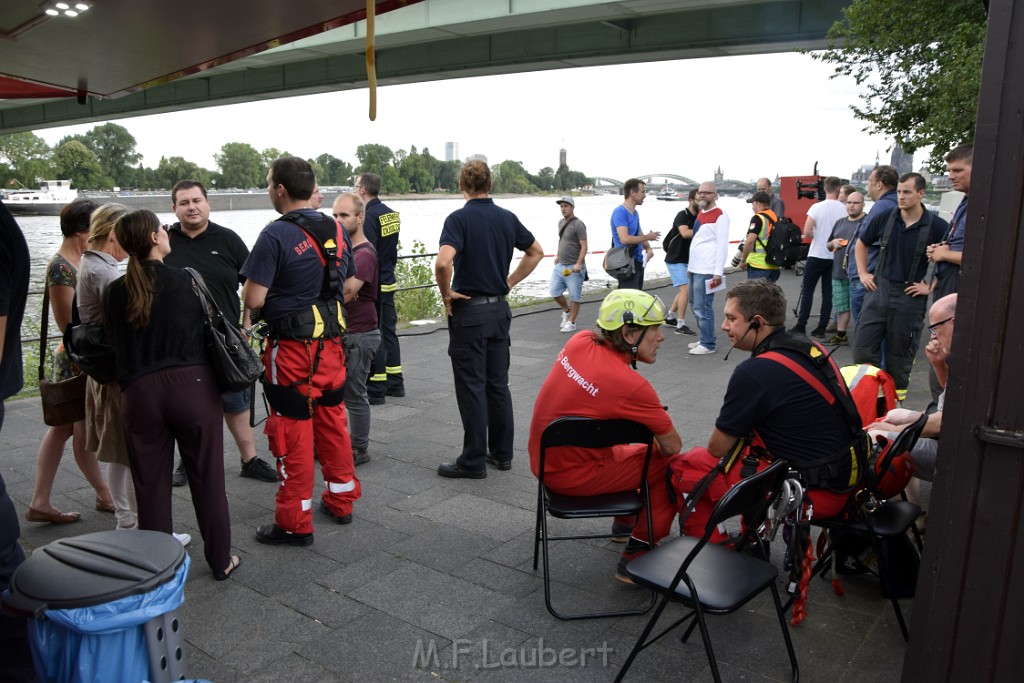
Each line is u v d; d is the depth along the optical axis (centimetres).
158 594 225
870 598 349
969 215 196
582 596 355
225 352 342
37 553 236
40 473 427
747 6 1786
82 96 530
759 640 317
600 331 335
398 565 385
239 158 7456
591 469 347
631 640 319
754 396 305
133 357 332
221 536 363
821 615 335
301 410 392
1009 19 186
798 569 314
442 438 586
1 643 264
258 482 502
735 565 282
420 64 2334
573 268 998
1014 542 200
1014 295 192
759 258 936
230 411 492
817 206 938
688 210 973
